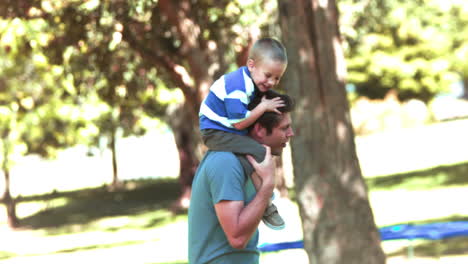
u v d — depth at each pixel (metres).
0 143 67.94
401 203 51.34
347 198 20.52
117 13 34.47
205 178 8.66
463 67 112.38
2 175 125.12
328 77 20.73
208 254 8.74
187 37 34.03
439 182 60.31
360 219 20.59
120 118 51.72
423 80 111.81
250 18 37.53
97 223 68.06
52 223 72.56
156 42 37.06
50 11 34.16
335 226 20.50
